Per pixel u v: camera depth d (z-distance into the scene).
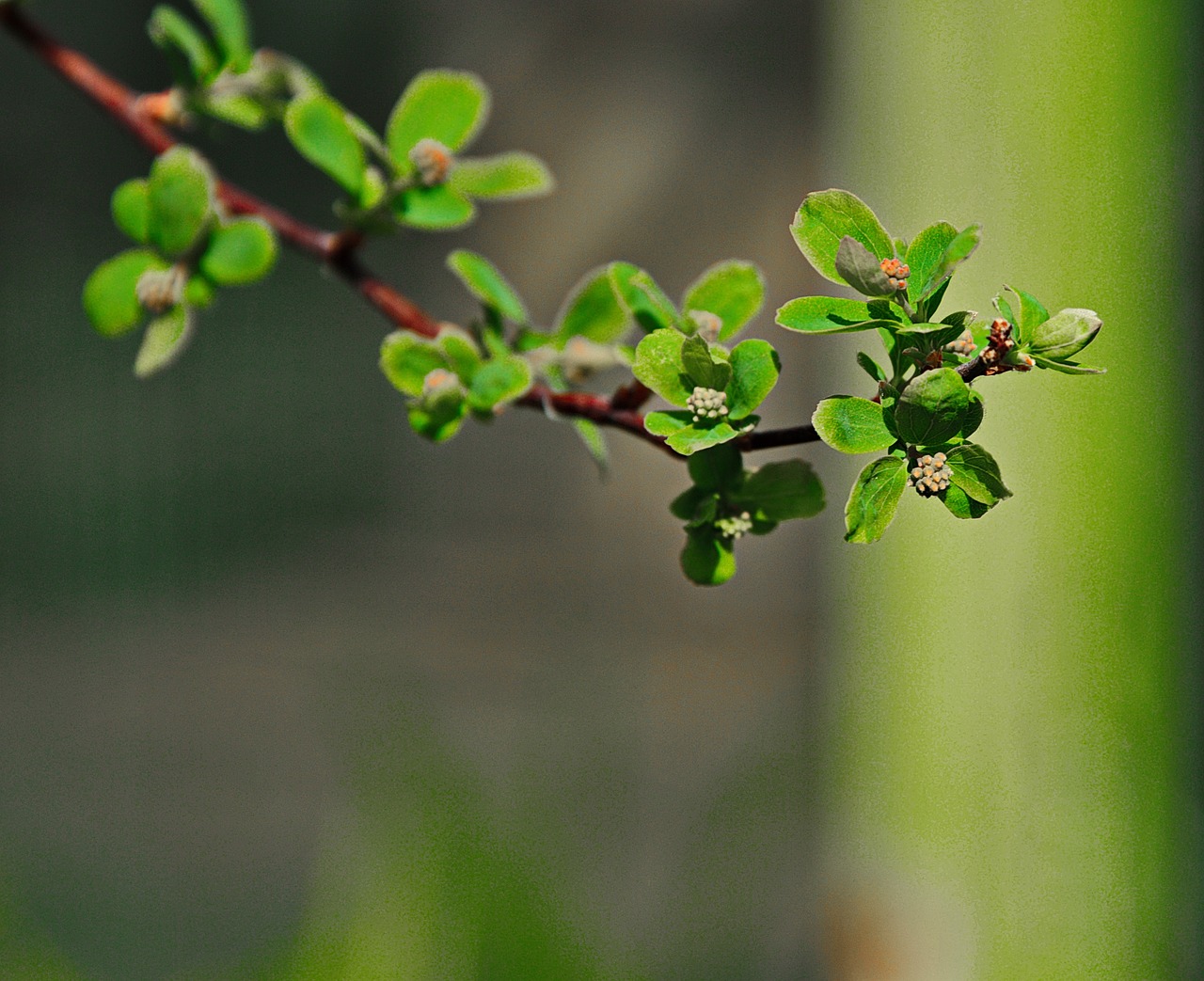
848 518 0.52
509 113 3.74
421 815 1.35
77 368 4.02
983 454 0.51
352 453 4.09
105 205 4.11
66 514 3.88
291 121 0.60
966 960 1.06
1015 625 1.02
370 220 0.60
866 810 1.11
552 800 1.54
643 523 3.67
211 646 3.66
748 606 3.43
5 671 3.57
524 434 3.92
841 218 0.52
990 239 1.00
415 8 3.80
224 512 4.04
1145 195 0.97
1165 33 0.97
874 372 0.52
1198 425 1.03
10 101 3.93
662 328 0.55
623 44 3.69
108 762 3.16
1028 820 1.04
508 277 3.77
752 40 3.65
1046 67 0.98
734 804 1.75
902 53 1.03
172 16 0.64
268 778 3.08
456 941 1.29
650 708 3.04
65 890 2.39
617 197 3.70
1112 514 0.99
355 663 3.43
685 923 1.67
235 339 4.12
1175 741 1.02
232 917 2.38
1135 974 1.02
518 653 3.51
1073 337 0.52
